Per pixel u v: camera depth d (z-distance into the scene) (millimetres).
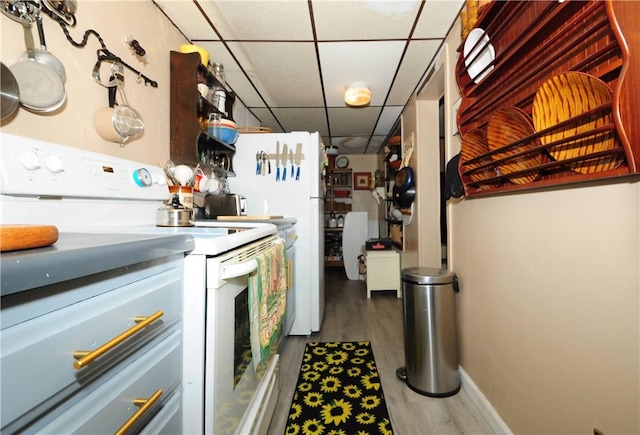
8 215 764
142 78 1386
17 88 782
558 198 976
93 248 452
